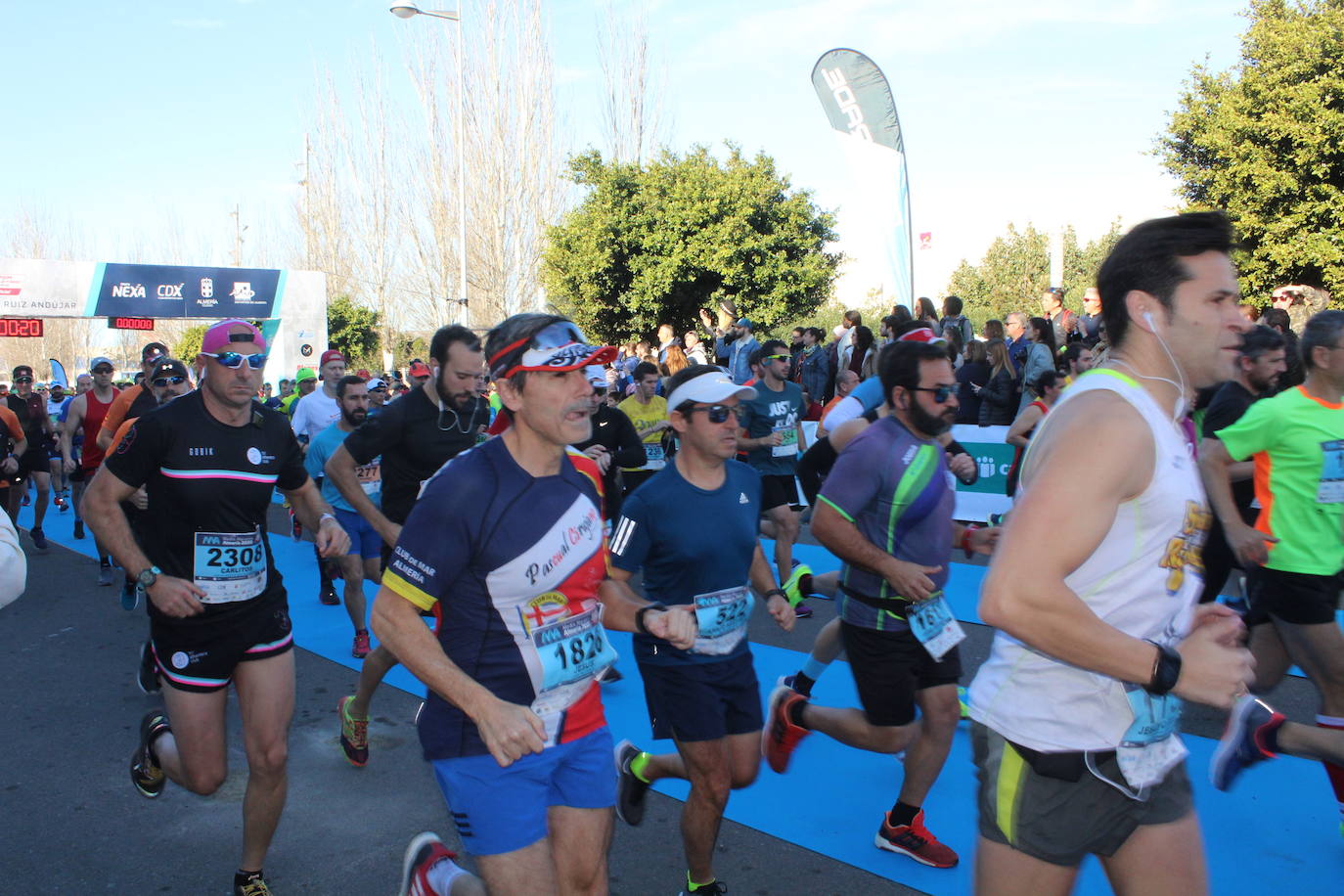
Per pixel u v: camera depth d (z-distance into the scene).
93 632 7.22
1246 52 18.34
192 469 3.23
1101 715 1.90
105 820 4.11
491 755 2.28
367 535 6.25
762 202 21.36
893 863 3.54
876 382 5.46
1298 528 3.60
